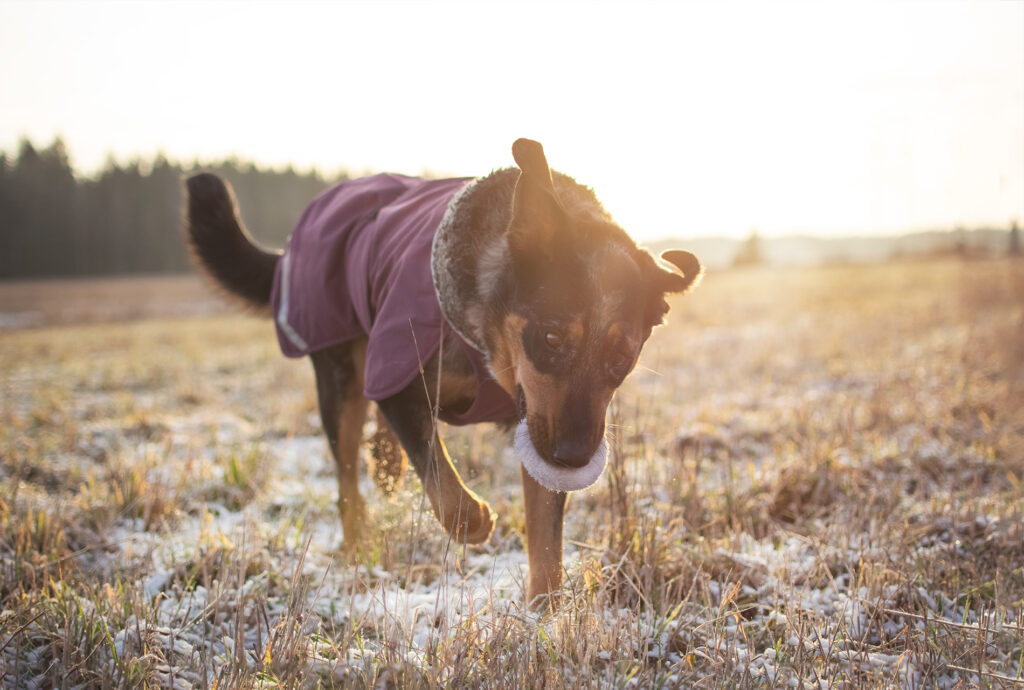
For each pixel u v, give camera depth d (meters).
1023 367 7.54
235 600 3.42
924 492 4.86
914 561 3.71
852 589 3.44
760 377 9.90
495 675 2.67
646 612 3.18
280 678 2.75
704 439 6.13
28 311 37.44
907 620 3.23
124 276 81.19
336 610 3.44
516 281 2.77
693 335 15.02
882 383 7.59
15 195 83.00
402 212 3.77
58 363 15.05
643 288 2.80
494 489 4.96
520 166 2.71
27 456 6.12
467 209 3.15
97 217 85.12
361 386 4.27
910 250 55.91
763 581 3.58
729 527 4.33
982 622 3.11
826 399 7.64
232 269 4.95
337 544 4.43
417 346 3.24
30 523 4.11
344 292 4.11
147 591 3.64
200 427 7.84
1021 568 3.63
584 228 2.84
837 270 43.94
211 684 2.69
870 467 5.08
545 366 2.68
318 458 6.50
